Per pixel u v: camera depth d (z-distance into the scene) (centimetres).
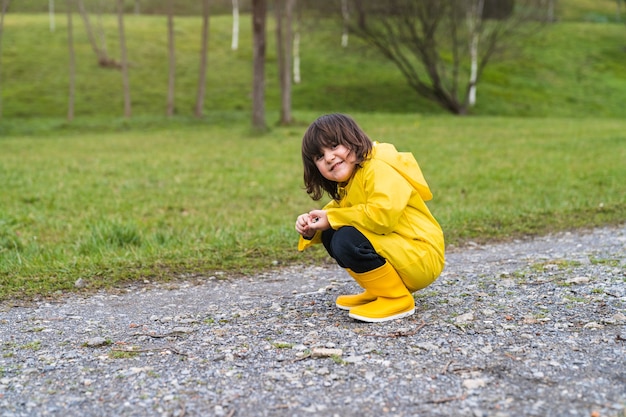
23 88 3225
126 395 275
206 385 283
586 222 738
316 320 382
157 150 1697
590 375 281
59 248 620
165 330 374
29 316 414
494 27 3572
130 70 3600
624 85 3794
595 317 365
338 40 3709
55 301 454
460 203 900
